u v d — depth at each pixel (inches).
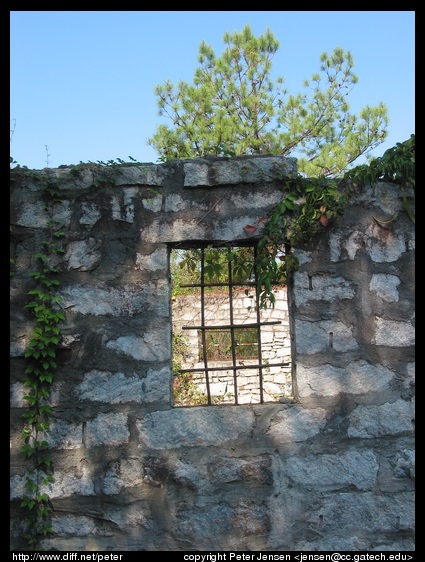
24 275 148.7
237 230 148.4
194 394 353.1
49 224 149.6
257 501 142.2
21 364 146.9
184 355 359.3
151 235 149.4
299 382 145.4
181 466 142.9
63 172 151.3
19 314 147.7
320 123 414.0
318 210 146.6
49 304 147.6
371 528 141.6
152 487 142.9
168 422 144.0
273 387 359.9
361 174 150.1
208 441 143.6
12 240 149.8
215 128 378.3
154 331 147.2
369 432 144.3
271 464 142.9
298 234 147.1
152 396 145.2
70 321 147.6
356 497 142.4
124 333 147.2
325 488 142.6
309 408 144.8
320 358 146.1
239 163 149.4
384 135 404.5
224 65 406.9
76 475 144.0
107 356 146.6
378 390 145.5
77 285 148.6
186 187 149.6
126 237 149.6
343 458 143.3
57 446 144.9
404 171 149.4
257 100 393.1
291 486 142.6
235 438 143.9
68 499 143.6
